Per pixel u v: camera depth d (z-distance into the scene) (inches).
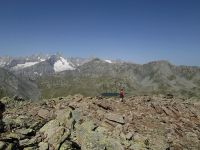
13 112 1029.2
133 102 1256.8
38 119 949.8
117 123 940.0
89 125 868.6
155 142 852.0
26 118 934.4
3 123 827.4
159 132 939.3
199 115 1198.9
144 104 1232.2
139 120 1016.2
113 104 1181.1
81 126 869.2
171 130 974.4
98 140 800.9
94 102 1141.1
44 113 991.0
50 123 865.5
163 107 1187.9
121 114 1042.1
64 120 905.5
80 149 770.2
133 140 845.8
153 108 1186.0
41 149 725.9
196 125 1094.4
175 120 1093.8
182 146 885.2
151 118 1060.5
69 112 943.0
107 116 964.6
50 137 788.0
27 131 803.4
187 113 1202.6
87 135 820.0
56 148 742.5
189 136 970.7
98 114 1000.2
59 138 783.7
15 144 714.2
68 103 1140.5
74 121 906.7
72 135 829.2
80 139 812.6
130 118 1005.8
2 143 672.4
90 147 771.4
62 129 814.5
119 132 871.7
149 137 877.8
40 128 868.0
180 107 1273.4
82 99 1238.9
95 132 829.8
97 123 924.0
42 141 778.2
